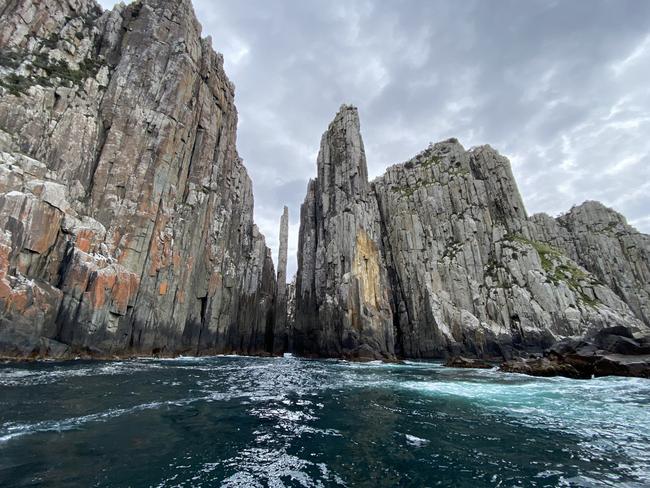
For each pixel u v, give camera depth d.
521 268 79.50
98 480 8.19
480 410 17.41
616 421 15.39
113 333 34.31
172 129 48.00
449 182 99.31
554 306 71.88
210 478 8.63
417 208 95.62
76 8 49.41
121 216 39.84
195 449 10.61
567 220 114.19
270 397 19.42
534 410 17.53
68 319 30.42
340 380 28.50
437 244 86.81
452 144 110.06
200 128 56.69
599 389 24.27
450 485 8.73
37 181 31.02
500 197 97.38
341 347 62.31
